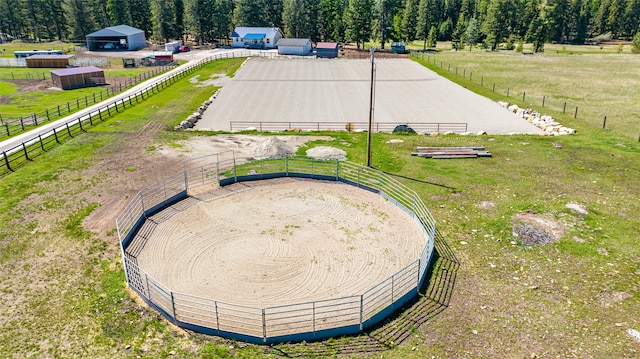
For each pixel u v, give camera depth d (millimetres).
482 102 59500
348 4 144625
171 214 26500
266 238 23734
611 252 22406
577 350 16156
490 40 132375
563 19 147375
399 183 30516
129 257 21828
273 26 150625
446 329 17281
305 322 17391
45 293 19234
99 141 40719
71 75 72188
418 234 24344
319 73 84188
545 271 21000
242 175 31875
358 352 16094
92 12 142500
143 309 18281
